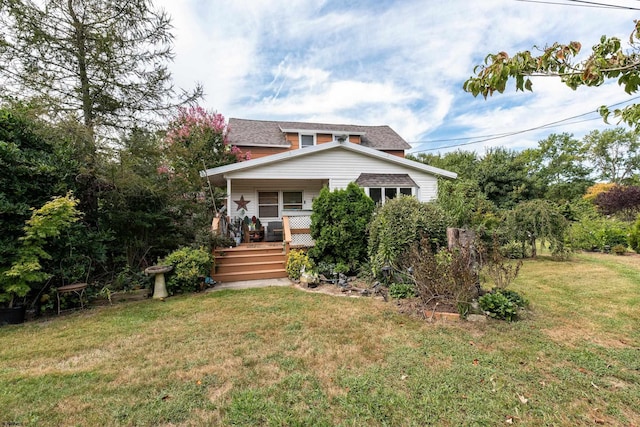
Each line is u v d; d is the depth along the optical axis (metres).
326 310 4.85
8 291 4.53
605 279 6.56
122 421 2.23
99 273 6.80
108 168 6.55
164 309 5.11
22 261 4.64
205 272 6.76
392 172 11.48
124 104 9.06
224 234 8.85
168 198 7.73
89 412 2.34
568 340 3.52
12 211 4.75
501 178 21.17
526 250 10.45
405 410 2.30
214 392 2.60
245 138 15.69
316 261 7.95
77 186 6.20
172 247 7.93
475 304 4.45
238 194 11.94
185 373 2.92
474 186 18.59
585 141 31.75
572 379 2.70
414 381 2.70
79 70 8.34
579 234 11.20
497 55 2.15
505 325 4.00
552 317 4.28
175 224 8.00
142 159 7.55
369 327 4.06
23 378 2.85
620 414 2.24
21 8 7.22
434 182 11.77
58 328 4.28
